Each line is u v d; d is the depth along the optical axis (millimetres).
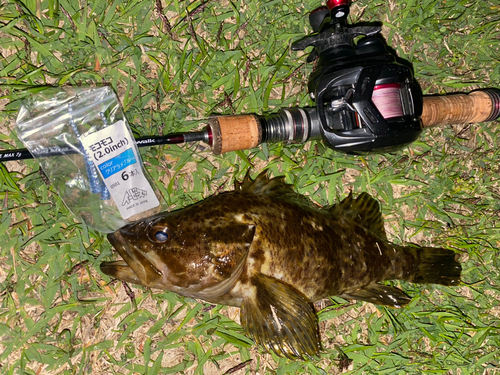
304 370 501
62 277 444
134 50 465
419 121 436
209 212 409
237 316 491
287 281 426
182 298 473
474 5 565
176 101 474
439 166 551
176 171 476
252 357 494
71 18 456
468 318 544
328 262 442
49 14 450
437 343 535
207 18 491
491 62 569
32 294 447
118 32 467
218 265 400
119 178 433
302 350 422
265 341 421
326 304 511
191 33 480
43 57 449
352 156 520
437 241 548
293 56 512
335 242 449
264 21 506
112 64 461
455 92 561
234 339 478
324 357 509
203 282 403
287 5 513
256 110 490
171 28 480
